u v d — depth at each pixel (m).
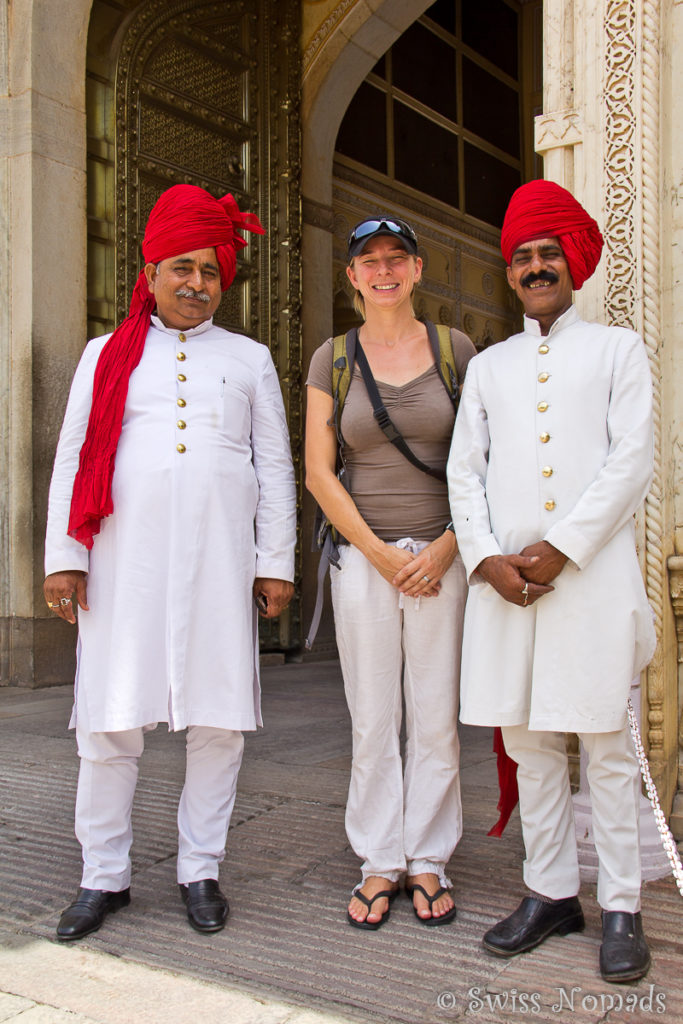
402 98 10.01
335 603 2.55
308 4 8.30
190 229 2.45
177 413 2.47
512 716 2.23
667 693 2.88
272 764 4.14
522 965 2.18
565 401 2.24
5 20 6.32
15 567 6.36
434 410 2.49
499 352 2.40
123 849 2.53
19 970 2.19
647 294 2.83
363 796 2.50
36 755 4.30
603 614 2.15
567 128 2.96
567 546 2.11
